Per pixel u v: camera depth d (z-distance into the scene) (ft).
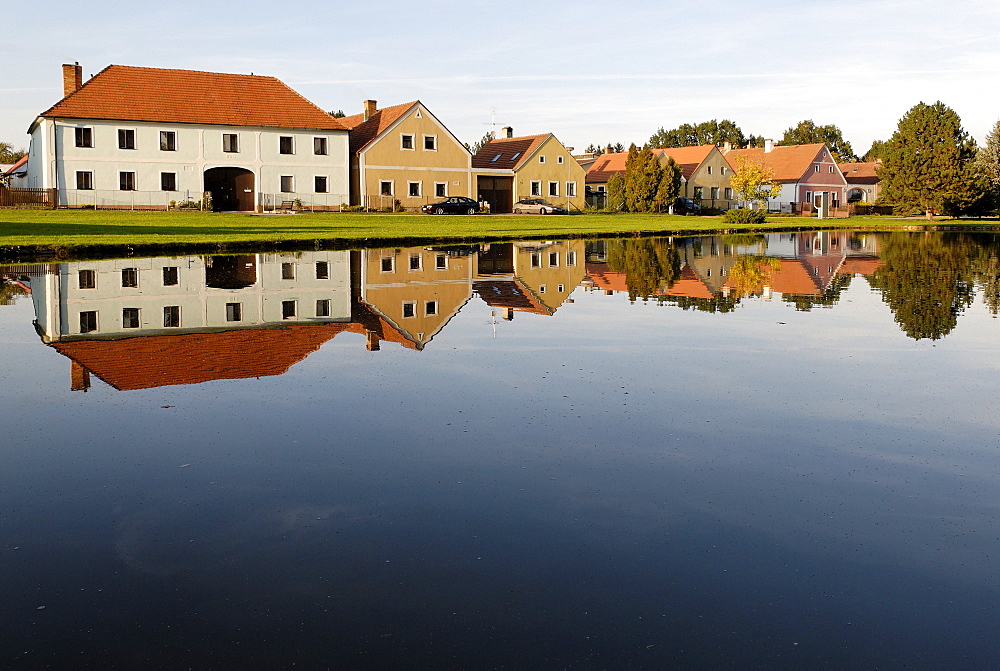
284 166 168.86
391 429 19.56
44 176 152.05
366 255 72.59
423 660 10.34
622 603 11.75
